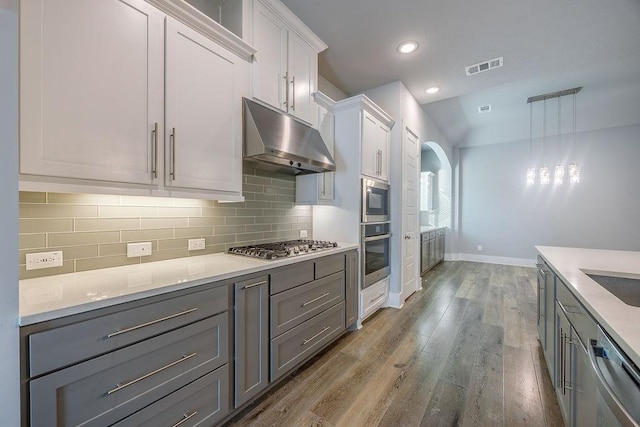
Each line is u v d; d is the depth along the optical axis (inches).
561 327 59.0
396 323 111.0
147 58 52.2
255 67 74.8
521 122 203.2
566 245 212.1
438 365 80.7
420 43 100.2
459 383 72.4
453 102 165.6
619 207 195.6
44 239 50.7
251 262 66.3
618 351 31.0
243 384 59.5
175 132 56.4
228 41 66.4
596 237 202.4
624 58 111.1
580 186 207.0
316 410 62.6
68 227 53.4
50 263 51.3
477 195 248.4
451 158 249.8
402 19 87.7
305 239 112.7
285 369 70.5
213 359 53.9
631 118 184.7
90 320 38.2
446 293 151.5
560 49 103.4
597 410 37.9
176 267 60.2
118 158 48.4
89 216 56.2
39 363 34.0
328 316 86.9
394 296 129.0
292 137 81.0
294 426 57.9
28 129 38.9
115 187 48.4
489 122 205.8
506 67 116.7
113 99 47.8
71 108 43.0
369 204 111.6
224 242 82.1
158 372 45.5
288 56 85.6
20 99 38.0
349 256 98.1
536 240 223.0
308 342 78.4
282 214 102.7
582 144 206.5
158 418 45.7
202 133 61.4
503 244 236.7
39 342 33.9
